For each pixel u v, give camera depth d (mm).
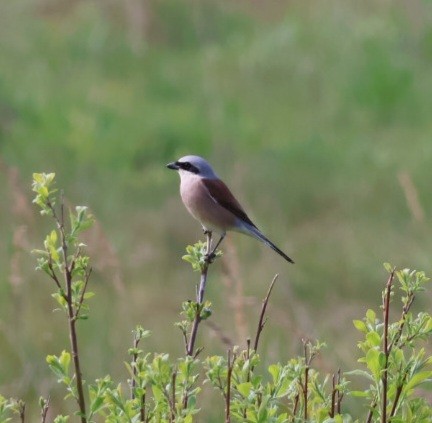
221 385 4707
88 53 23734
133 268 12289
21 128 17859
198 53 24359
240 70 22562
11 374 9422
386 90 20344
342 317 11117
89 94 20922
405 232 13695
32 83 21328
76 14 25672
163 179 16250
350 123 19812
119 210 14344
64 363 4762
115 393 4707
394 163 16844
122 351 9820
